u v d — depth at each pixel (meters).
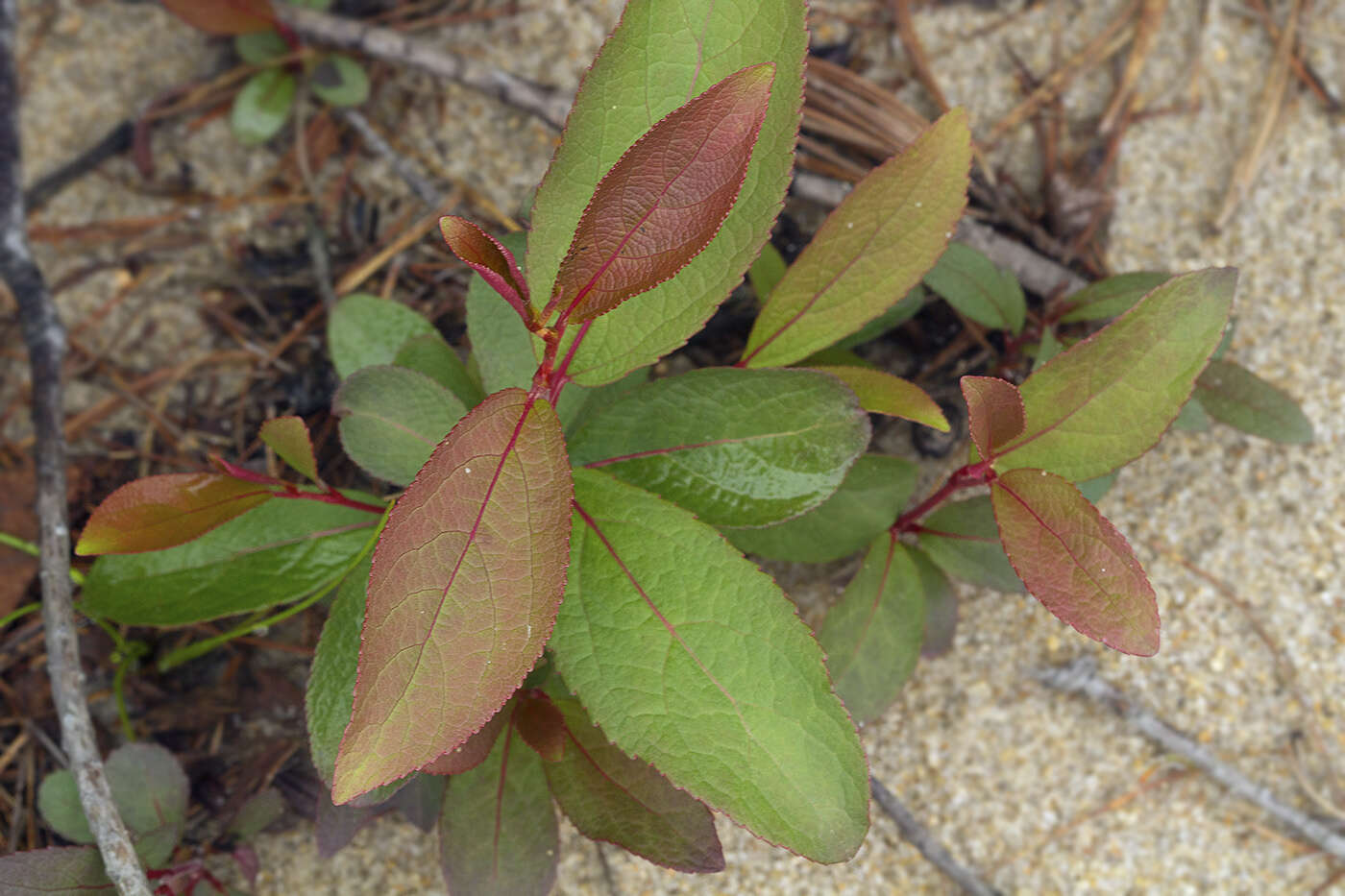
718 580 0.49
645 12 0.48
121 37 0.64
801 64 0.48
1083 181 0.62
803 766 0.48
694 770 0.48
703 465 0.50
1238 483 0.61
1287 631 0.60
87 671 0.59
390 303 0.56
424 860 0.58
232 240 0.63
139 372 0.62
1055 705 0.60
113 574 0.53
